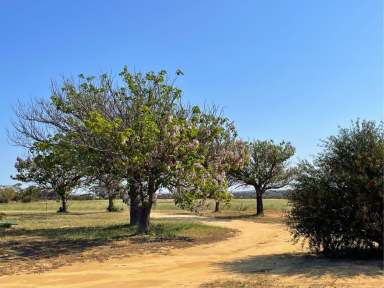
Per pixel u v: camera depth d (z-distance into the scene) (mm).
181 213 45969
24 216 39594
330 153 14250
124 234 22500
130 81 22125
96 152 20578
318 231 13992
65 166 22391
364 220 12938
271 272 12609
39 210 53969
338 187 13539
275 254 16328
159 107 21984
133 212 27062
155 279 12344
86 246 18609
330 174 13688
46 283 12047
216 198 22703
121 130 20516
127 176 21062
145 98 22172
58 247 18391
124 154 19875
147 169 21062
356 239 13672
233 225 29719
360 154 13320
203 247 18547
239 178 41156
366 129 13859
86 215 41375
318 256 14688
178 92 22828
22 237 21781
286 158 41375
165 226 26250
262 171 41406
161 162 20672
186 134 20719
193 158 20984
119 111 22203
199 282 11695
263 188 42156
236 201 67500
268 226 29203
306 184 14102
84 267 14219
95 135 20094
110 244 19156
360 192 13148
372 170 13172
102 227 26547
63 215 41406
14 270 13750
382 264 13062
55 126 25672
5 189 73875
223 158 24625
